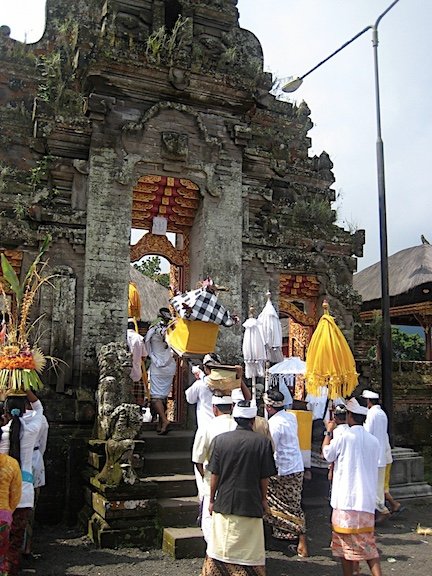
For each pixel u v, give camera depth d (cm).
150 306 1978
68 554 715
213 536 519
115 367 842
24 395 691
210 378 742
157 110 1071
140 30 1170
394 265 1916
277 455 761
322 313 1313
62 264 1005
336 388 912
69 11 1338
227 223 1116
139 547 737
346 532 599
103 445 799
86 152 1059
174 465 889
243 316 1134
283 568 692
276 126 1534
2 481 536
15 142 1177
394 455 1102
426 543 810
